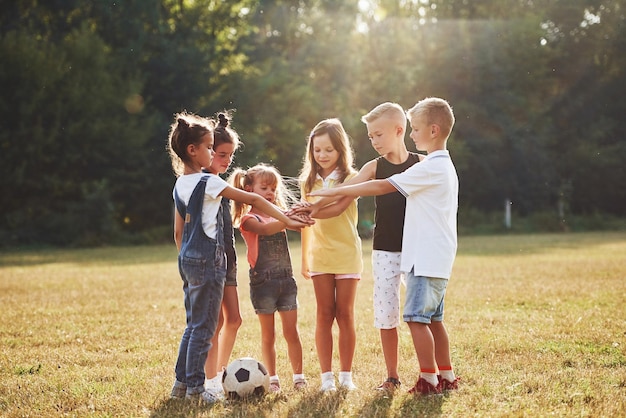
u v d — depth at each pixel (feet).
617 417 11.97
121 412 13.08
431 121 14.33
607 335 19.90
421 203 13.96
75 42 91.66
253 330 22.24
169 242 90.53
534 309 25.95
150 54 101.30
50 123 89.15
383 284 14.90
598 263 44.60
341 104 117.08
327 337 15.21
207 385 14.47
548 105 127.54
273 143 110.93
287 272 15.57
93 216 86.74
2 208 90.17
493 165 118.93
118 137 92.27
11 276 43.57
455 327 21.88
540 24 128.98
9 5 93.40
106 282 38.81
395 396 13.66
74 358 18.29
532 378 14.87
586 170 121.19
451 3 138.31
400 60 127.85
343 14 127.44
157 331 22.41
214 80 107.34
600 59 131.75
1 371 16.92
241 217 15.75
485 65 120.78
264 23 124.47
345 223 15.34
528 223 108.27
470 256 54.24
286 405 13.23
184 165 14.58
